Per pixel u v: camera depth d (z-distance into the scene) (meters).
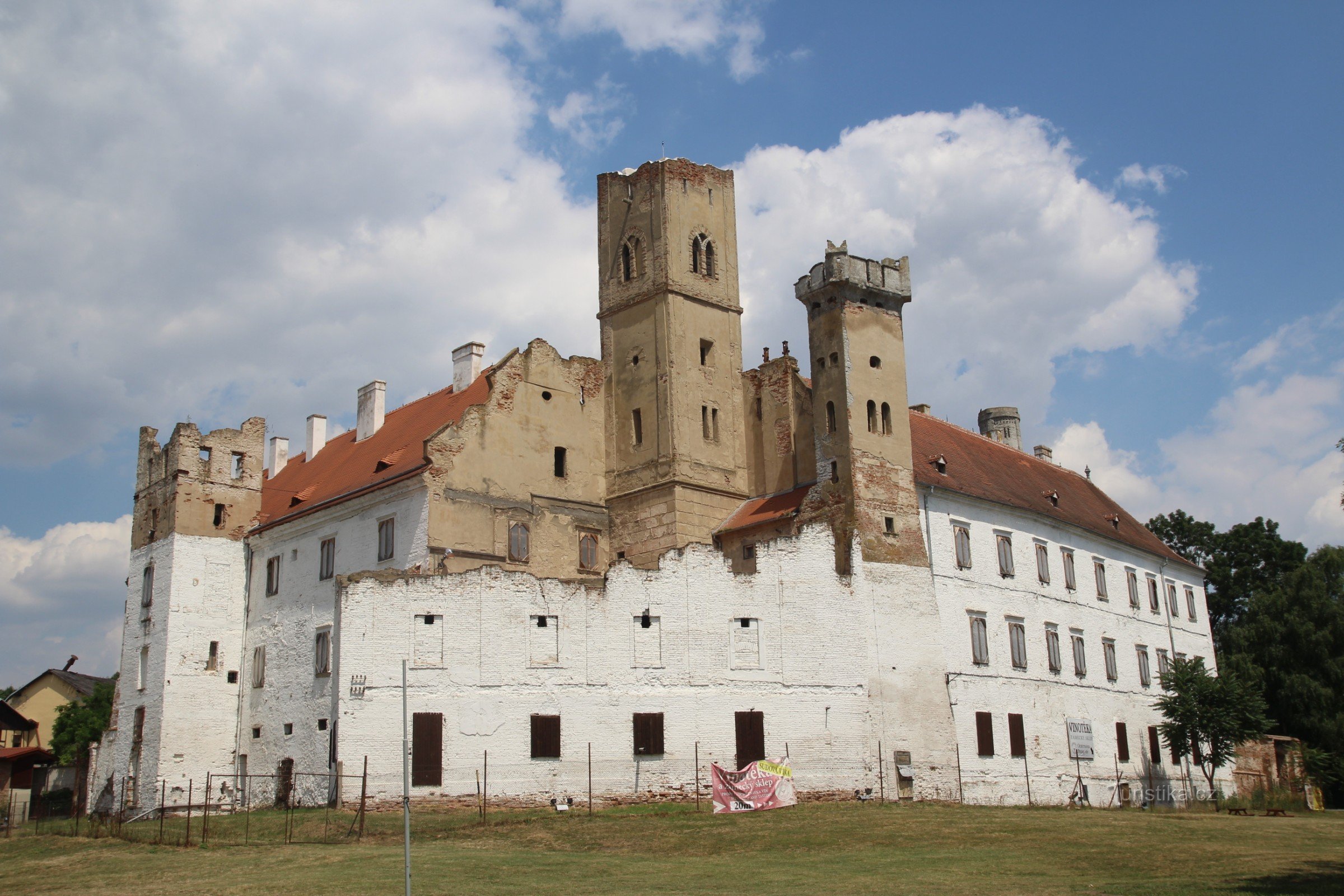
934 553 61.09
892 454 60.41
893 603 58.31
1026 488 72.75
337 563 61.22
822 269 61.25
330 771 52.09
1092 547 74.50
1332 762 81.12
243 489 68.50
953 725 58.75
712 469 63.75
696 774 52.72
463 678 50.91
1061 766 65.19
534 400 62.84
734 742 53.66
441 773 49.66
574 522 63.12
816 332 61.50
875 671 56.91
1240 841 43.34
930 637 59.06
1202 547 100.88
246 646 65.50
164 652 64.19
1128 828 46.34
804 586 56.56
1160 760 74.19
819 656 55.94
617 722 52.28
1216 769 74.06
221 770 63.56
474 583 52.03
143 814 59.44
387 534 58.78
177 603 64.88
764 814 49.03
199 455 67.44
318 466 72.69
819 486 59.75
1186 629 83.50
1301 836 45.03
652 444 63.47
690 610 54.62
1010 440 94.06
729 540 62.25
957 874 36.88
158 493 68.31
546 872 37.47
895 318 62.66
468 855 40.72
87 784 68.38
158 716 63.22
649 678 53.25
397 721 49.97
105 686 91.31
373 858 40.25
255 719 63.00
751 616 55.44
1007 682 63.12
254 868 39.00
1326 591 86.50
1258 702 71.25
